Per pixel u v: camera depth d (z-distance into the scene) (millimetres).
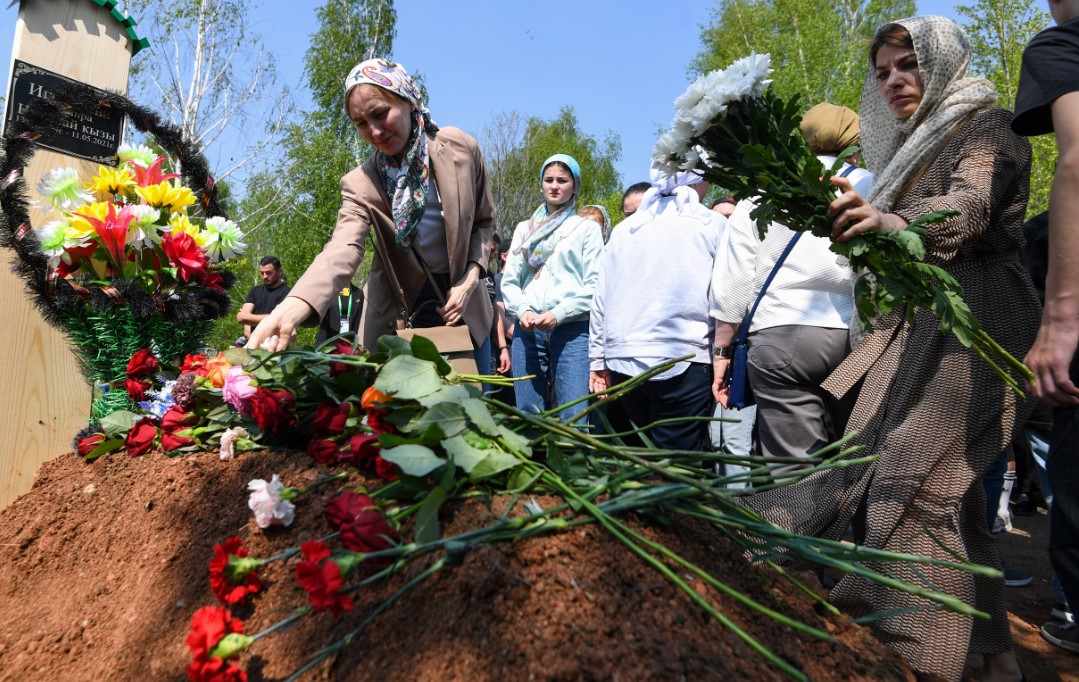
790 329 2703
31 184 2541
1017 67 10500
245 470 1898
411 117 2936
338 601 1206
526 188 29578
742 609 1350
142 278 2447
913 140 2141
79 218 2338
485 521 1361
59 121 2508
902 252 1787
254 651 1405
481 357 3432
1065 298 1661
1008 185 2002
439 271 3186
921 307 2141
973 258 2086
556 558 1261
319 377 1935
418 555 1345
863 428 2203
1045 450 3244
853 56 19688
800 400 2727
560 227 4383
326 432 1857
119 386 2445
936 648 1876
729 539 1598
